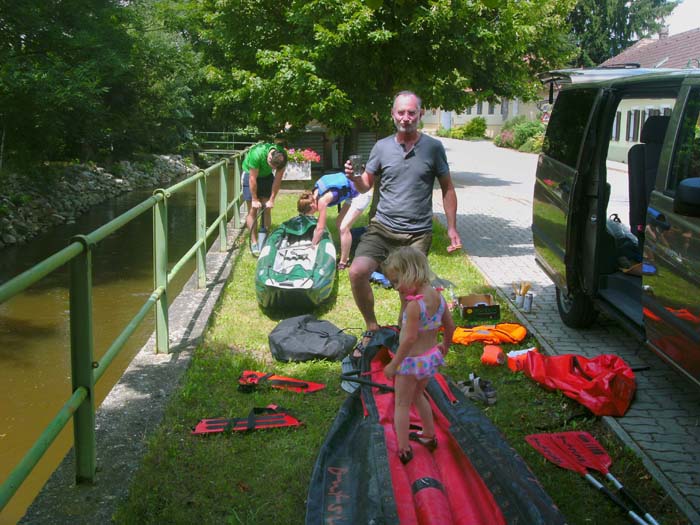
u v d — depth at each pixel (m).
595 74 6.32
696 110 4.46
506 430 4.54
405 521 3.09
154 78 25.05
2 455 5.33
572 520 3.55
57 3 15.40
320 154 22.16
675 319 4.30
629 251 6.02
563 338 6.35
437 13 8.43
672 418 4.68
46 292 10.08
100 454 4.11
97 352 7.36
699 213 3.82
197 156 31.67
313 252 7.97
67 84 14.24
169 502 3.68
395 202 5.66
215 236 11.76
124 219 4.46
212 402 4.90
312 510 3.27
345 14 8.80
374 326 5.93
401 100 5.50
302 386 5.13
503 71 13.59
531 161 30.70
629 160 6.01
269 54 9.33
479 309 6.73
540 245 7.05
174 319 6.80
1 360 7.28
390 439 3.86
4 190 15.99
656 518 3.59
